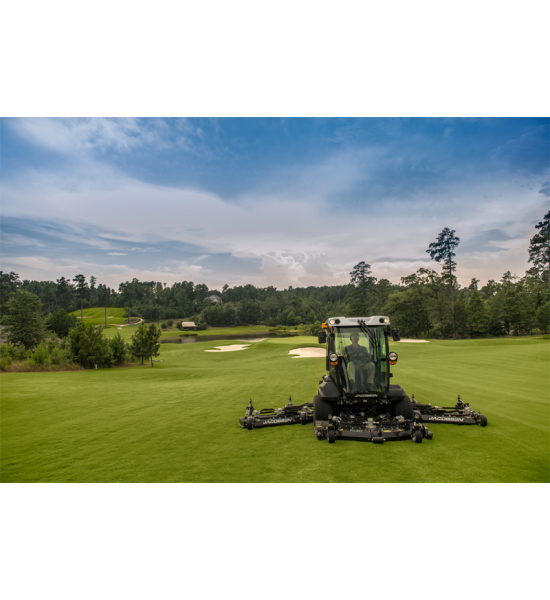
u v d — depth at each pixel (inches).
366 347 291.3
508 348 1273.4
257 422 322.7
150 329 1199.6
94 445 281.0
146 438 297.6
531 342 1615.4
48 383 661.9
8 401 481.7
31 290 6392.7
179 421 360.2
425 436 263.6
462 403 332.2
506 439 267.9
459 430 294.2
